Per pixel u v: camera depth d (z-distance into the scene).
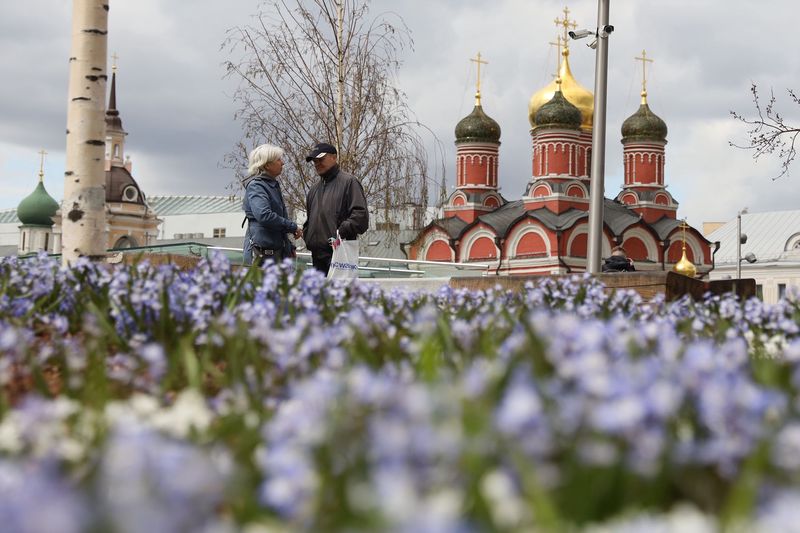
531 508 2.07
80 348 5.22
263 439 3.09
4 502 1.71
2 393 3.86
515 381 3.09
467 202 66.00
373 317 5.51
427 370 3.80
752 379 3.84
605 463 2.33
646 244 62.38
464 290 7.49
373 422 2.57
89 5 9.63
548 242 58.81
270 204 10.67
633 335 4.11
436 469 2.30
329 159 11.25
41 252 7.18
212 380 4.83
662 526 1.85
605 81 18.64
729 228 83.31
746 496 2.12
